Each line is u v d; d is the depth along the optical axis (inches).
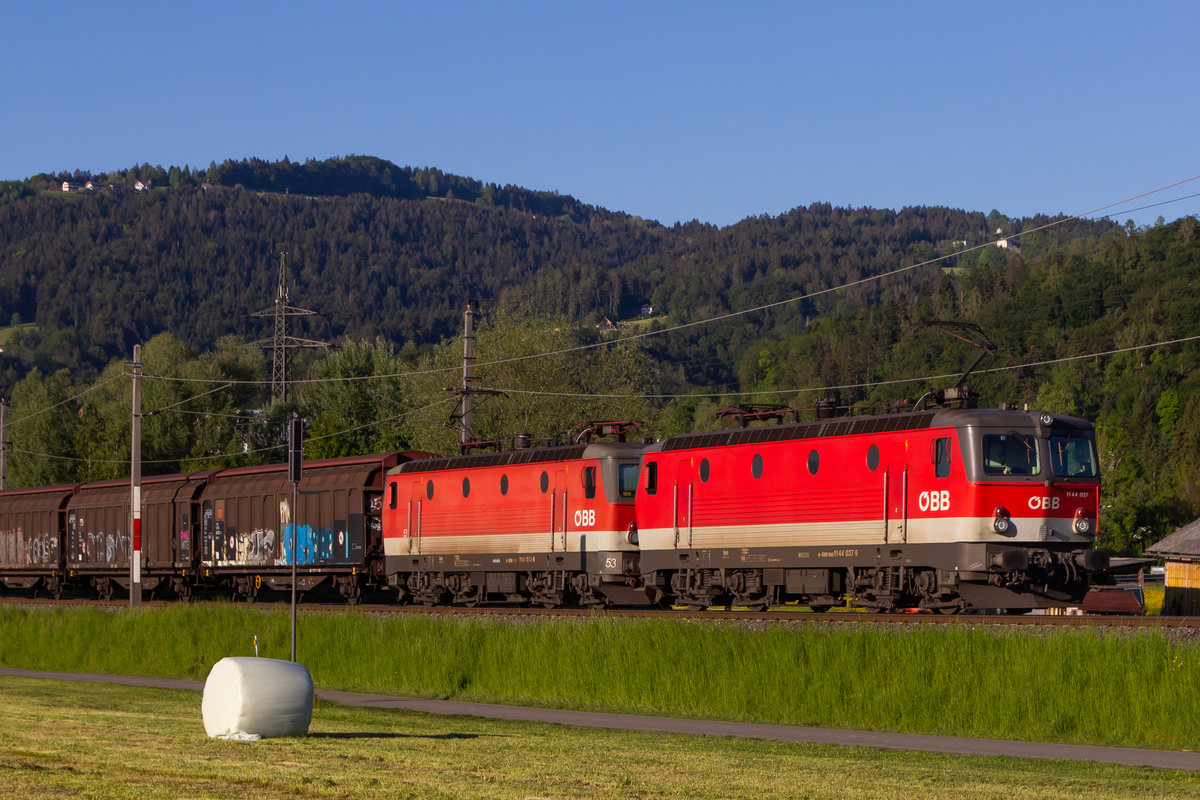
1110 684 729.0
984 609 1103.0
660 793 482.0
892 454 1066.1
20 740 597.3
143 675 1279.5
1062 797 488.4
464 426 1804.9
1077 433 1047.0
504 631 1051.3
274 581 1734.7
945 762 606.9
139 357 1689.2
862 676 826.2
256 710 635.5
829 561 1108.5
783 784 512.7
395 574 1565.0
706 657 908.6
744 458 1188.5
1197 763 616.4
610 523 1311.5
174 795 449.7
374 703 959.6
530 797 463.8
